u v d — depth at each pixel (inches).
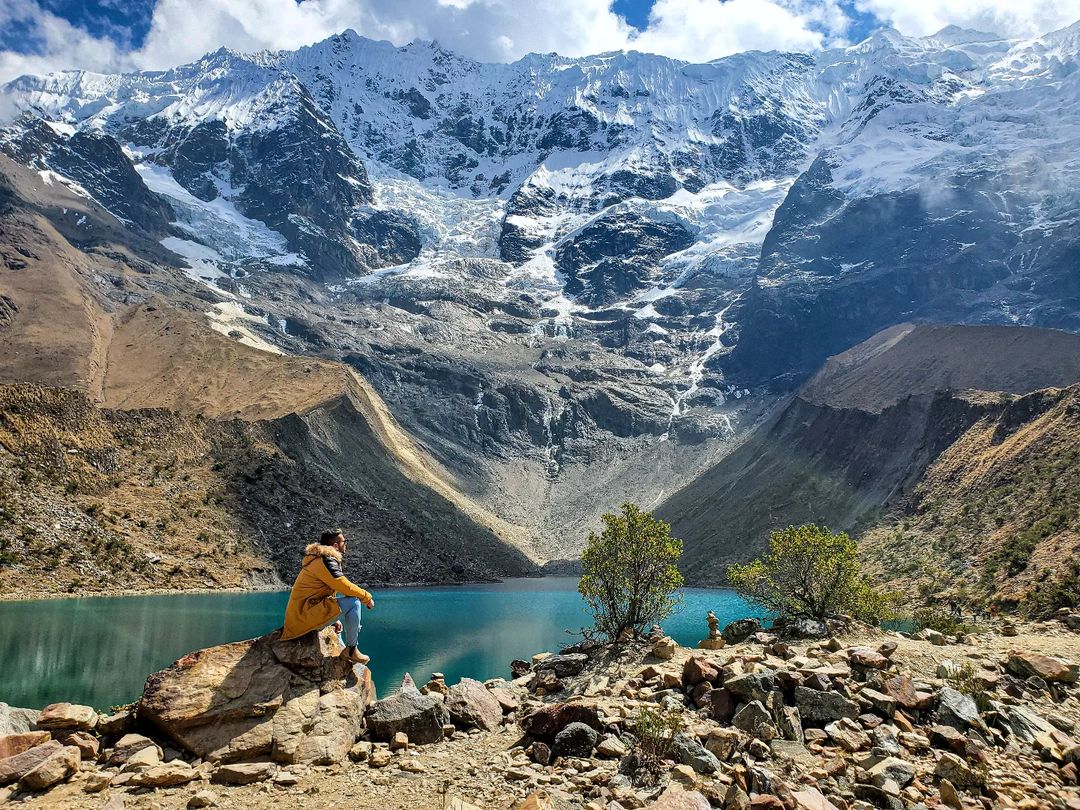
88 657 1642.5
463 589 4584.2
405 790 462.3
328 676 555.2
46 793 443.5
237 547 3809.1
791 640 816.3
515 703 673.6
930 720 595.5
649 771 486.6
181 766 474.6
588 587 999.0
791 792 459.8
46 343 7470.5
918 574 3250.5
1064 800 480.1
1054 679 701.3
